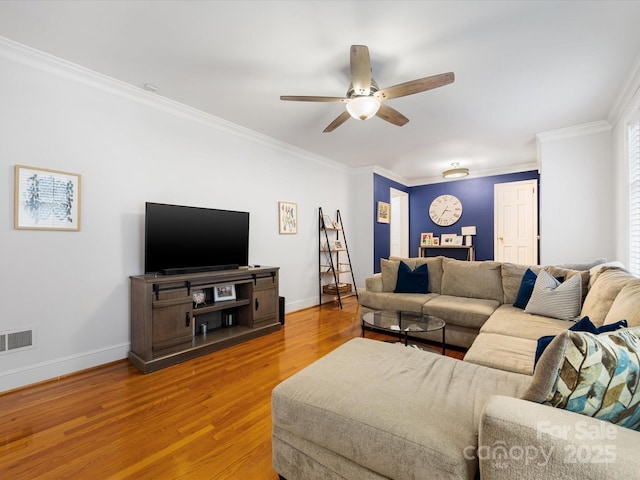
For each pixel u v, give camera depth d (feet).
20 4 5.69
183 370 8.21
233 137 12.07
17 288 7.16
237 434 5.55
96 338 8.37
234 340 10.14
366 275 18.86
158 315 8.35
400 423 3.45
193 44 6.97
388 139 13.55
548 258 12.20
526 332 7.09
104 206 8.54
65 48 7.13
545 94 9.27
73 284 7.99
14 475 4.56
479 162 17.70
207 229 10.34
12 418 5.97
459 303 10.25
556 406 2.75
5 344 6.99
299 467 4.15
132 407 6.39
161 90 9.15
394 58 7.42
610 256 11.12
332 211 17.60
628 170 9.37
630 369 2.64
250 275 10.89
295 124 11.82
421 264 12.64
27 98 7.27
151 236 8.89
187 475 4.60
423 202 22.53
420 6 5.80
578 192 11.73
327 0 5.65
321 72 8.12
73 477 4.53
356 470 3.63
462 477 2.94
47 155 7.57
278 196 14.14
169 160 10.01
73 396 6.81
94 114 8.34
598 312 6.13
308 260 15.94
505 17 6.07
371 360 5.23
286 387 4.38
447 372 4.78
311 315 14.26
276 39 6.79
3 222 6.98
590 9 5.83
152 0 5.65
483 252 19.89
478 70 7.97
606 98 9.50
